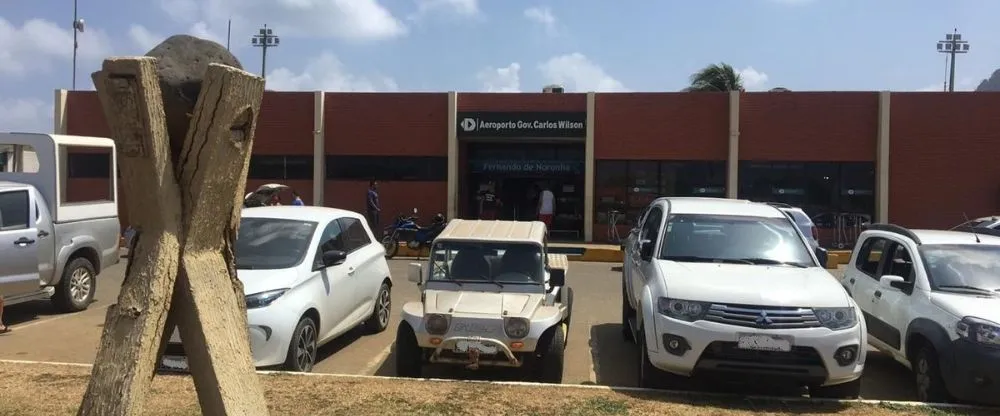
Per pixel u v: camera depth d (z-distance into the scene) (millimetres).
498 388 5871
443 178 22594
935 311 6305
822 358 5840
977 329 5805
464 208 23531
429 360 6531
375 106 22719
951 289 6527
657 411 5352
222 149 2832
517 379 6898
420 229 18578
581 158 23344
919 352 6531
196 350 2848
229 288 3020
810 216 21609
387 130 22688
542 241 7625
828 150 21484
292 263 7188
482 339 6332
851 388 6098
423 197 22641
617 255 18375
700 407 5523
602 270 16469
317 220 7961
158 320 2740
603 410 5312
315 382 5875
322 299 7289
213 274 2939
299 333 6742
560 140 22422
